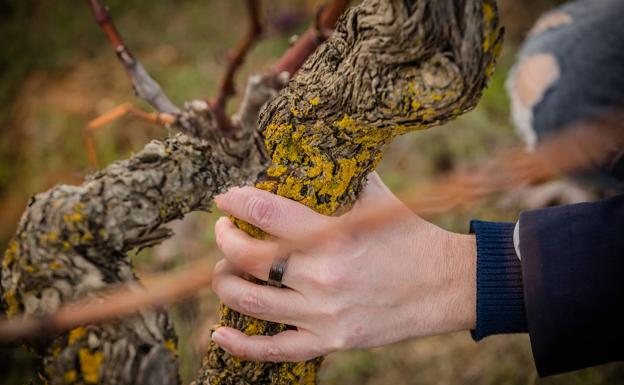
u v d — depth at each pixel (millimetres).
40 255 448
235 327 481
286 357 465
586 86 665
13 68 1353
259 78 541
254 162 478
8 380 767
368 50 394
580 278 459
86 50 1388
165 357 469
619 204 468
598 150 574
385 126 414
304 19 1363
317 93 427
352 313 458
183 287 439
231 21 1426
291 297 454
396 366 871
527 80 752
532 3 1367
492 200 905
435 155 1081
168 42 1392
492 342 883
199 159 465
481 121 1104
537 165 393
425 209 392
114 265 465
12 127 1254
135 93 572
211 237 973
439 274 473
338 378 863
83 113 1244
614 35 670
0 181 1169
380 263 459
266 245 450
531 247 469
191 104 542
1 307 470
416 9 372
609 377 814
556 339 464
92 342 444
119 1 1471
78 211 446
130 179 451
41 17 1450
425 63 387
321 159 442
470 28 373
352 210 466
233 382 493
